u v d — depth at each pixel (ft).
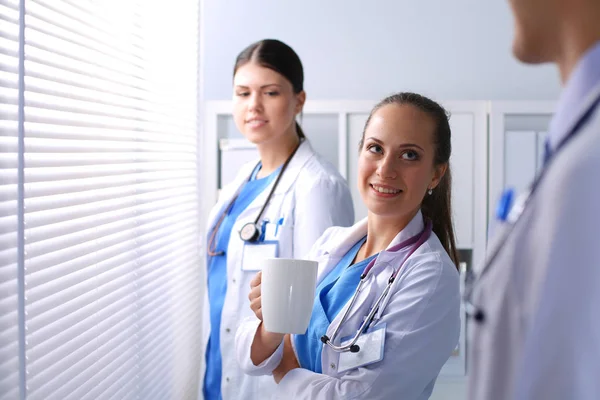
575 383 1.71
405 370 3.84
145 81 6.07
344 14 10.49
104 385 5.04
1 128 3.51
